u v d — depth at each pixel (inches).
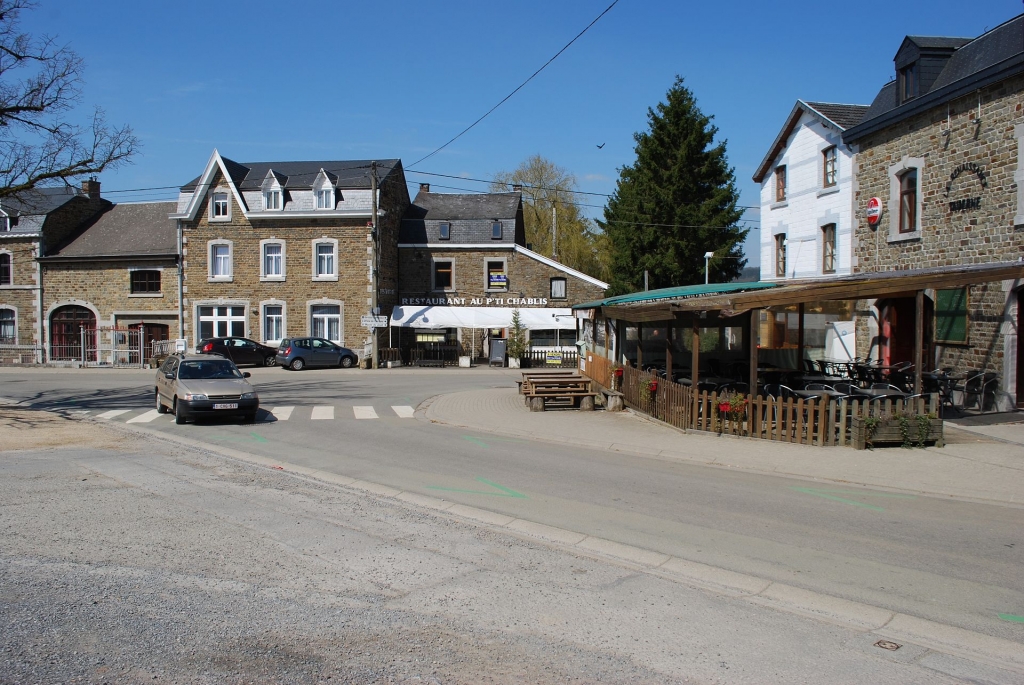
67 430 605.3
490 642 198.7
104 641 194.4
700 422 577.6
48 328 1620.3
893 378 661.3
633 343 840.3
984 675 184.2
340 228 1513.3
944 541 301.3
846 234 863.1
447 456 513.3
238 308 1540.4
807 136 949.2
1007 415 593.6
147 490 378.0
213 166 1536.7
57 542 282.5
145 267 1573.6
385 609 221.1
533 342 1581.0
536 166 2071.9
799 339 787.4
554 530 318.0
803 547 293.0
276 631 203.2
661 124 1700.3
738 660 190.4
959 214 662.5
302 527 311.1
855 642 203.3
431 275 1636.3
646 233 1672.0
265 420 713.6
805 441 517.3
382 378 1193.4
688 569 265.6
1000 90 613.6
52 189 1713.8
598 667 184.5
